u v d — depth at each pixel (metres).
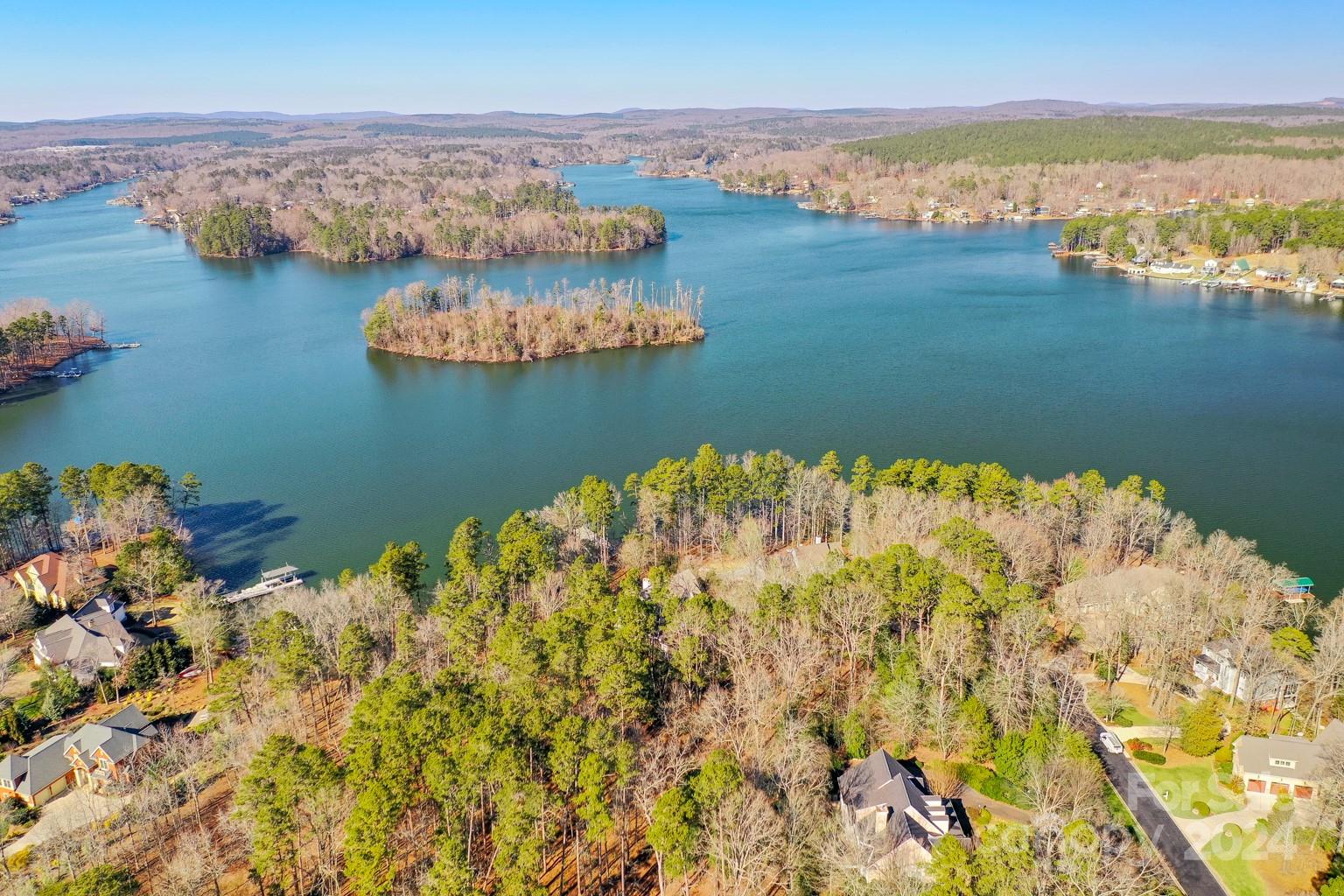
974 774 99.94
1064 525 152.12
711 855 81.88
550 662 105.50
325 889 85.88
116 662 130.75
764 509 178.75
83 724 119.94
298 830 86.81
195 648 133.75
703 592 132.88
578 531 165.50
